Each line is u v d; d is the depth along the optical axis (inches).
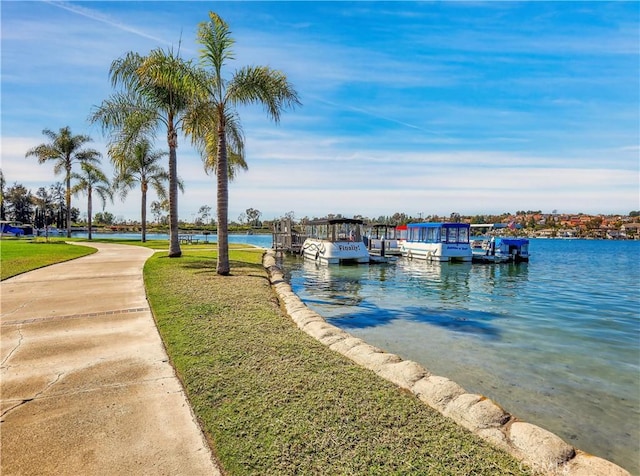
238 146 566.3
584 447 165.0
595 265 1110.4
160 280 408.5
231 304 303.3
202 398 146.5
